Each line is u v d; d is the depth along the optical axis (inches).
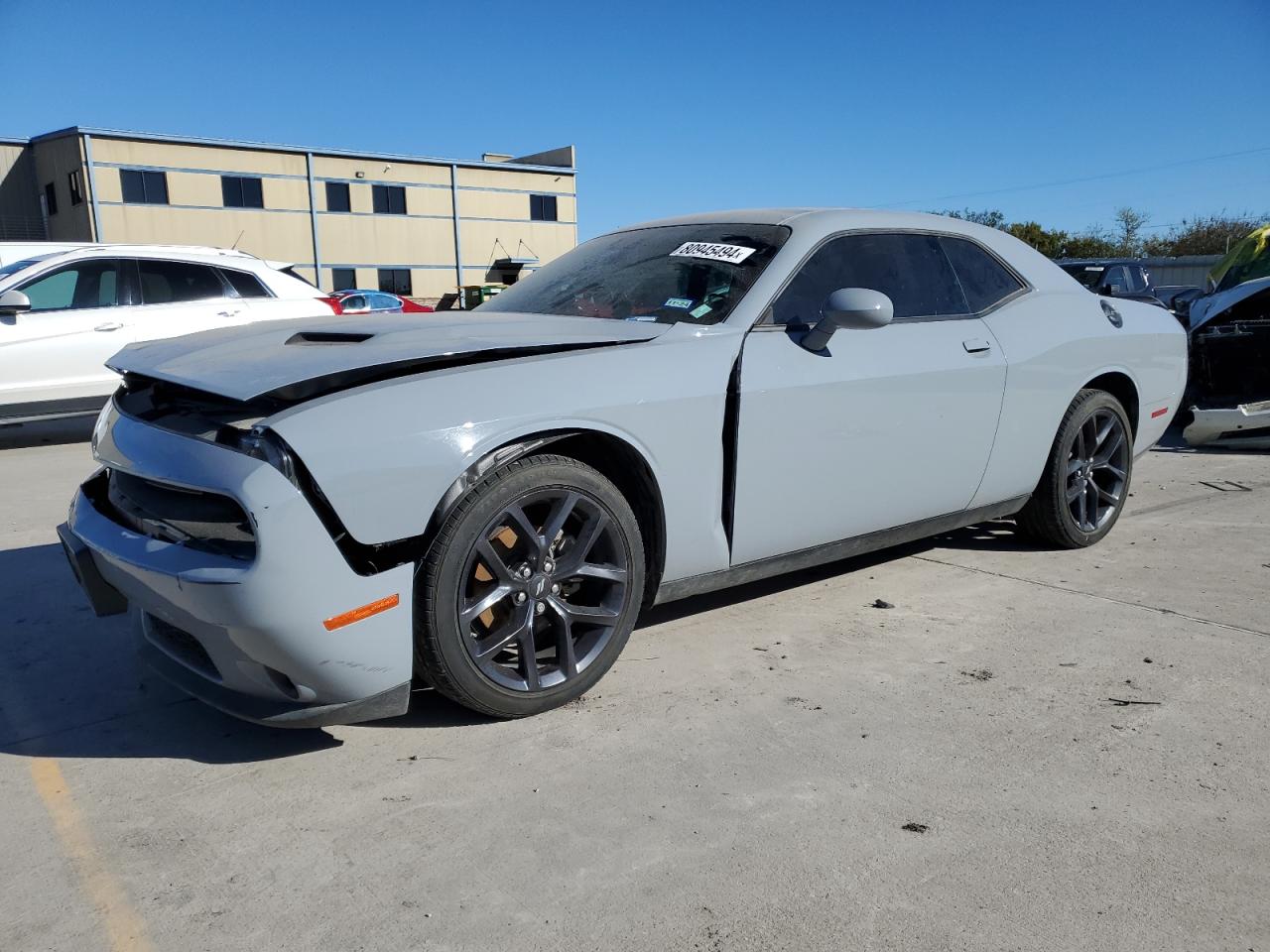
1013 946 70.0
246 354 102.6
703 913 73.7
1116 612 140.3
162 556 89.3
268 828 85.7
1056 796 90.1
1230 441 274.4
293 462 85.7
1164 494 222.7
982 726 104.3
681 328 116.0
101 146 1411.2
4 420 295.4
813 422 123.1
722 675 117.6
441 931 71.9
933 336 139.6
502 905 74.8
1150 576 157.6
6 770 96.7
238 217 1536.7
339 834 84.6
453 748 99.7
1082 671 118.9
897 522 140.2
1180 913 73.6
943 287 146.6
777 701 110.4
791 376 120.1
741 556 121.7
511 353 102.7
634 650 125.8
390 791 91.4
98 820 87.2
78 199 1432.1
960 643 128.6
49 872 79.8
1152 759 97.1
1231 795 90.2
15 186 1514.5
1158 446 290.7
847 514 131.4
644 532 114.7
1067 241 2044.8
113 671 121.0
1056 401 158.4
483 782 92.7
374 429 89.2
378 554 91.0
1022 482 158.1
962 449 144.1
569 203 1908.2
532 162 1983.3
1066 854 81.1
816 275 129.4
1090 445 169.9
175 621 92.2
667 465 110.3
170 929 72.5
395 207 1696.6
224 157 1513.3
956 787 91.7
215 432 91.4
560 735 102.3
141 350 117.7
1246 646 126.9
